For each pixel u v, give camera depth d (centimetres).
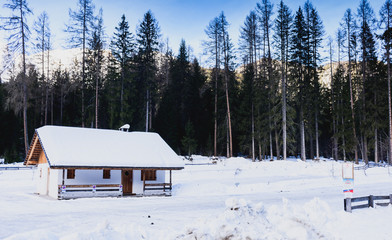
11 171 3491
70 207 1803
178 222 1330
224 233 847
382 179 3244
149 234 1010
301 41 4584
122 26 4769
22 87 3862
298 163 4025
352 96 4925
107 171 2473
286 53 4412
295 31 4491
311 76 4681
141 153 2630
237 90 5681
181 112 6075
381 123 4628
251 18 5150
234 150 6153
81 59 4416
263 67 4853
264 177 3456
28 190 2652
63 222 1314
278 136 4728
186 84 6238
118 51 4747
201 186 2803
